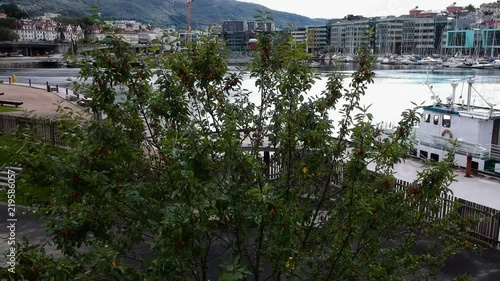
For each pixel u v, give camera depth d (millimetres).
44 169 6293
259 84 8062
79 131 6918
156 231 5559
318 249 7652
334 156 7438
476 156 27641
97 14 6949
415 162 28984
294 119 6887
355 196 6930
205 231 5879
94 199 6504
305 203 7668
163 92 7113
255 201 5988
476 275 13844
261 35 7941
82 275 5094
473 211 16266
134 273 5469
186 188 5398
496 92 101375
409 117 7582
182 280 5766
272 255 6629
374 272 7316
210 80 7535
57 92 71062
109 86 7492
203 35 7777
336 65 8719
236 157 6215
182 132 6293
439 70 171125
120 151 6641
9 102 50875
